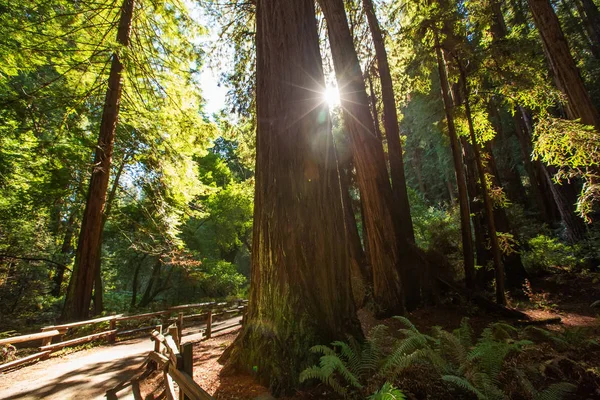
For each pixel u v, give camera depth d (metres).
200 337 8.34
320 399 3.10
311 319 3.65
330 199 4.21
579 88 5.30
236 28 12.52
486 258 10.72
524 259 11.88
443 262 9.61
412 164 33.81
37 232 11.41
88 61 10.69
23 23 8.98
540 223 15.31
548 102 7.28
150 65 12.28
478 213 10.90
